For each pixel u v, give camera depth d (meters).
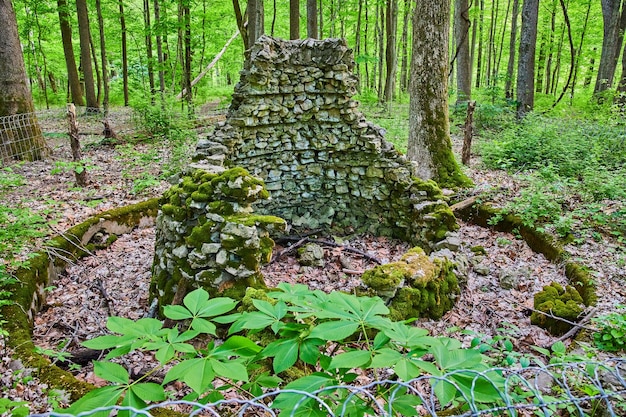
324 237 7.12
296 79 6.37
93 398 1.18
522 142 9.23
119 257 5.87
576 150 8.52
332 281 5.60
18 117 8.72
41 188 7.38
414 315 4.30
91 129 12.19
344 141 6.80
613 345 3.54
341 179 7.09
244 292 3.96
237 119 6.02
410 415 1.31
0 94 8.70
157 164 8.95
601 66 14.20
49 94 20.95
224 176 4.21
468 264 5.59
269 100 6.26
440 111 8.23
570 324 4.11
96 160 9.17
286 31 22.98
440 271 4.67
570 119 10.23
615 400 2.73
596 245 5.62
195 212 4.29
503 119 12.59
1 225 5.38
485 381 1.35
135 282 5.21
